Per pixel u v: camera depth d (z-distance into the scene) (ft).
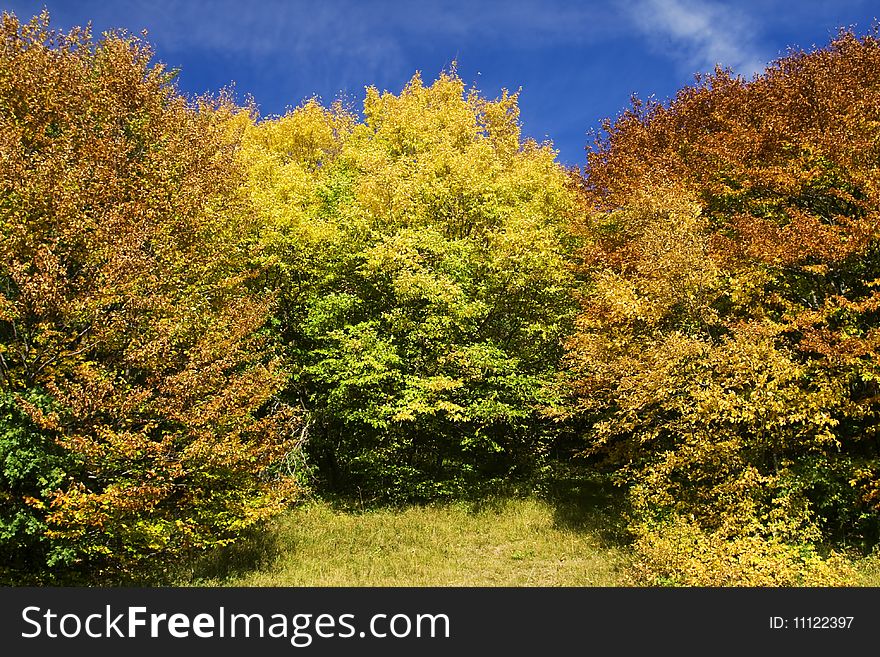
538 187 62.59
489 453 65.21
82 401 31.71
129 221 37.91
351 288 58.23
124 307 34.86
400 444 57.77
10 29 45.29
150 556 39.19
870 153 41.42
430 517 50.16
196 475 38.37
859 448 41.96
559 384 49.55
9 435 29.60
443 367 52.70
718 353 35.73
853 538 38.83
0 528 29.94
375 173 57.88
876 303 35.99
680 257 39.14
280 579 37.14
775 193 48.29
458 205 59.00
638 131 60.90
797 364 36.24
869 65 49.75
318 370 52.95
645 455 45.60
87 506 31.01
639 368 39.22
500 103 78.33
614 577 36.17
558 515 49.01
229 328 41.19
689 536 33.99
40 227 35.32
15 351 32.32
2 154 34.78
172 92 56.08
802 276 44.19
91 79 48.88
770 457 39.52
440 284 49.75
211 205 47.11
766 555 31.55
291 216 53.93
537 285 54.54
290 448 45.32
